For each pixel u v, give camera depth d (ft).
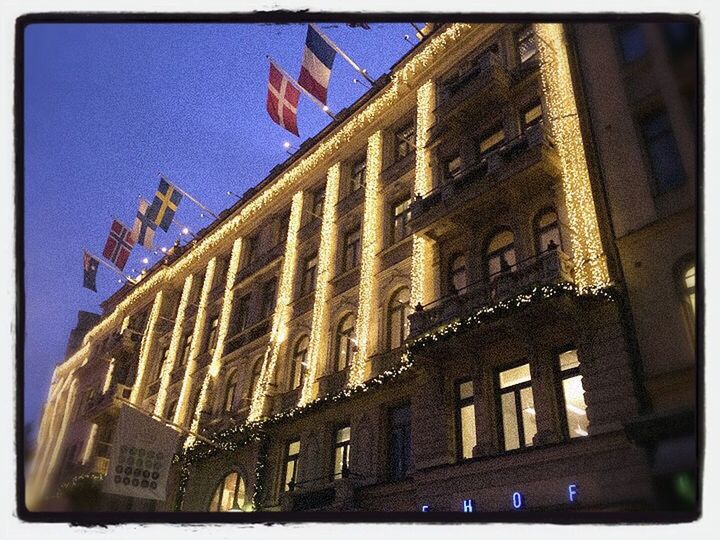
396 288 55.88
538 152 44.01
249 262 86.99
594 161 42.70
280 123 61.87
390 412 50.60
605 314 37.32
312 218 75.87
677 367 33.04
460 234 51.16
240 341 77.05
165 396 88.38
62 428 100.48
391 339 54.44
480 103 53.93
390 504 44.60
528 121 50.75
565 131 45.27
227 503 63.77
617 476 32.27
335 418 54.75
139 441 45.01
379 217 62.95
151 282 110.22
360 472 49.06
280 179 84.74
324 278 65.87
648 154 40.01
